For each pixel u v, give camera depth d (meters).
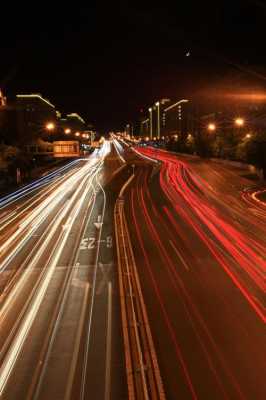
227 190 45.00
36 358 11.70
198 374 10.77
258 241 23.92
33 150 72.00
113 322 13.79
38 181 58.47
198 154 91.31
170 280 17.70
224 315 14.14
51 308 15.08
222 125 91.44
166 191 45.50
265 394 9.91
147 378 10.65
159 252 22.03
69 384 10.48
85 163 86.88
